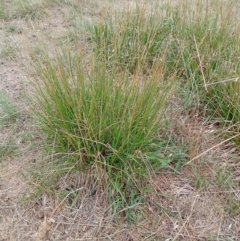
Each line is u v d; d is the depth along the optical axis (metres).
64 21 3.75
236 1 3.24
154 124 1.90
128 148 1.90
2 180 2.05
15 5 4.00
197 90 2.36
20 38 3.39
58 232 1.83
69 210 1.91
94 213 1.89
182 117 2.38
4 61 3.06
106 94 1.88
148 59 2.62
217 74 2.39
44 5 4.01
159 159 1.96
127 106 1.86
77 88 1.91
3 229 1.84
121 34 2.64
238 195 1.96
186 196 1.96
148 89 1.90
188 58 2.48
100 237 1.81
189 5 3.01
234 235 1.82
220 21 2.83
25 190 1.99
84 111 1.87
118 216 1.87
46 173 2.01
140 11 2.96
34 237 1.81
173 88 2.08
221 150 2.19
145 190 1.93
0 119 2.40
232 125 2.15
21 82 2.79
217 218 1.88
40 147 2.21
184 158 2.12
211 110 2.38
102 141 1.90
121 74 1.93
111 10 3.27
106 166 1.95
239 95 2.16
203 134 2.24
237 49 2.42
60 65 2.03
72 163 1.99
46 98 2.00
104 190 1.94
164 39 2.82
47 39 3.36
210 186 2.01
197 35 2.68
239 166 2.11
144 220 1.86
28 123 2.39
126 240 1.80
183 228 1.83
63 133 1.97
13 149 2.22
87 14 3.87
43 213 1.90
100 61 2.21
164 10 3.42
